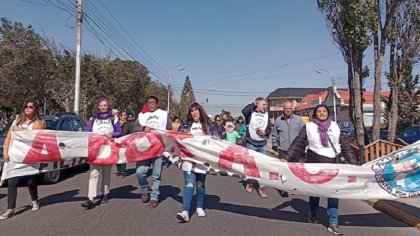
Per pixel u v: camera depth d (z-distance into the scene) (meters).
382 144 13.48
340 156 7.11
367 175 6.51
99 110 8.19
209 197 9.29
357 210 8.38
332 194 6.57
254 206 8.43
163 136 7.67
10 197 7.20
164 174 13.18
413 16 14.59
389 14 14.44
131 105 41.81
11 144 7.36
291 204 8.66
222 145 7.17
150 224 6.83
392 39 14.90
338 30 15.02
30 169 7.47
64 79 28.95
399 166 6.56
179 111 94.62
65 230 6.42
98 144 7.91
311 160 6.86
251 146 9.88
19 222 6.86
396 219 7.61
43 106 26.53
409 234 6.62
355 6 13.91
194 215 7.51
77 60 21.84
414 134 25.27
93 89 31.83
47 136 7.56
